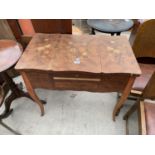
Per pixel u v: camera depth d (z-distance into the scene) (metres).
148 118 1.03
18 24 1.66
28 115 1.57
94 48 1.19
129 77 1.00
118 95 1.68
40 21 1.47
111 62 1.05
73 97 1.74
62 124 1.49
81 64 1.03
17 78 1.96
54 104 1.67
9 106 1.52
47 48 1.18
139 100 1.15
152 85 0.97
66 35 1.36
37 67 1.00
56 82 1.11
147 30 1.24
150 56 1.38
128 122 1.50
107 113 1.58
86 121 1.51
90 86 1.12
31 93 1.26
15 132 1.37
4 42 1.35
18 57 1.17
